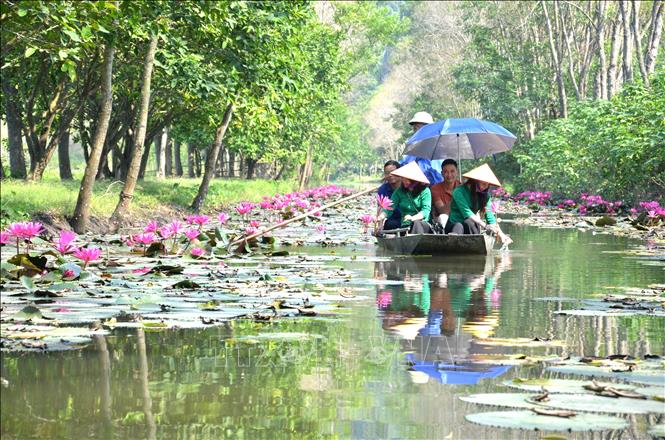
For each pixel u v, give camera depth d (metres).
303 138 41.44
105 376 3.87
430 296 6.97
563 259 10.61
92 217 15.90
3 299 6.26
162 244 10.07
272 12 18.67
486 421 3.02
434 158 13.98
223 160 55.78
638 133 22.67
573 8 41.44
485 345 4.73
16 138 26.00
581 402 3.33
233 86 19.06
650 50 28.44
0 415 3.21
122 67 21.62
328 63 40.47
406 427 3.07
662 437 2.96
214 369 4.04
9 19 11.62
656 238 14.62
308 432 3.01
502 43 47.88
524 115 45.88
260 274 8.26
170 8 16.48
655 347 4.70
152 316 5.61
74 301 6.20
